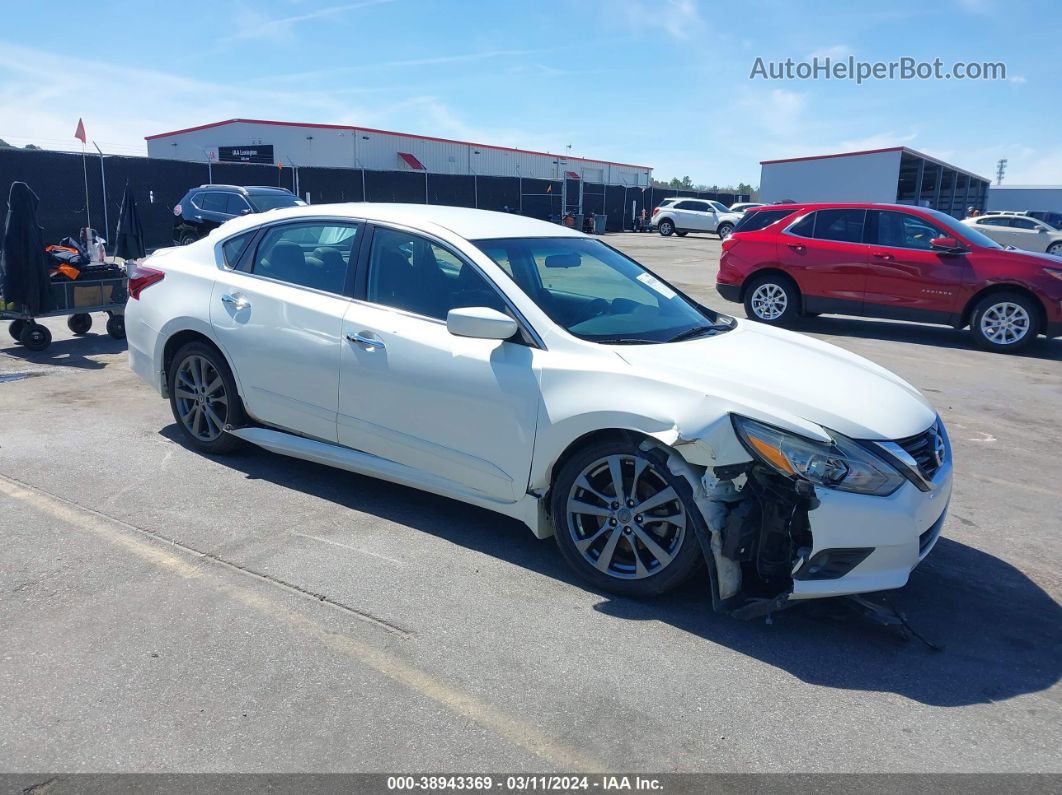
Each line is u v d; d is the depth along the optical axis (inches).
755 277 451.5
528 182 1472.7
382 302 171.6
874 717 113.7
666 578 138.9
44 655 121.5
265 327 185.2
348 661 122.5
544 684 118.6
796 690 119.4
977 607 147.3
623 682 119.8
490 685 117.8
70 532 163.3
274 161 1510.8
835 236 429.4
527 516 152.3
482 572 152.3
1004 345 393.1
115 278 361.1
